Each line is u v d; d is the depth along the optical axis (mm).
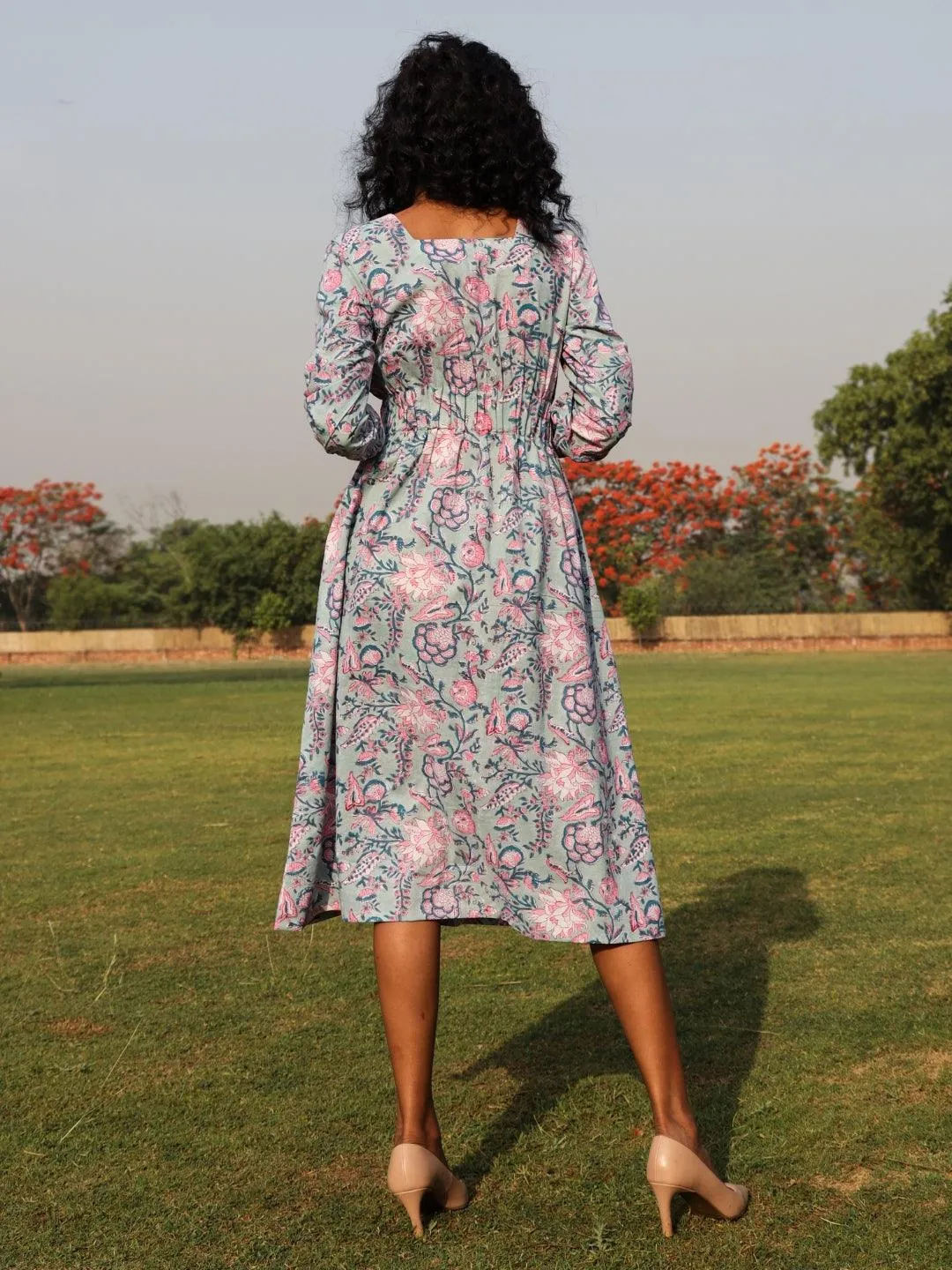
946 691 17969
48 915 4504
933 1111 2430
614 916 2053
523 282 2164
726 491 52656
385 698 2102
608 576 50500
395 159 2236
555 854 2061
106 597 56219
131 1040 3039
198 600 49531
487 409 2158
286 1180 2217
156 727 14047
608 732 2166
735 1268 1842
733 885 4711
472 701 2090
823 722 12508
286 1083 2715
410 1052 2043
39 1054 2947
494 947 3869
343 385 2094
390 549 2111
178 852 5824
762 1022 3014
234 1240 1984
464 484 2127
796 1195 2090
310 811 2131
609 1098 2551
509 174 2199
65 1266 1907
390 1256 1912
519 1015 3145
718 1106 2486
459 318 2137
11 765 10078
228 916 4430
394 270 2141
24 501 64938
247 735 12773
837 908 4266
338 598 2160
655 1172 1940
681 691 19062
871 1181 2133
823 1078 2635
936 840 5609
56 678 31172
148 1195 2164
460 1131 2412
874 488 40375
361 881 2076
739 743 10469
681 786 7738
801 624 43781
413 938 2062
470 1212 2062
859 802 6910
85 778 9047
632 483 52375
